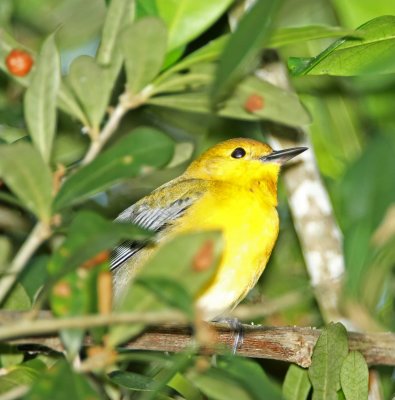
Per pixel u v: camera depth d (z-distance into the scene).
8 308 10.65
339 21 14.41
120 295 13.41
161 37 8.32
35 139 8.38
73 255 7.51
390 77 13.95
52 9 15.70
